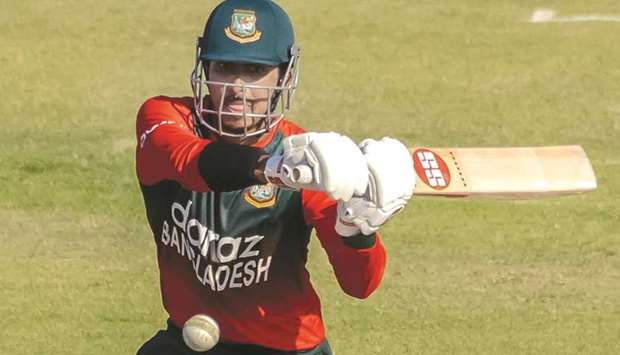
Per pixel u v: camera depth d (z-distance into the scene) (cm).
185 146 1198
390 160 1040
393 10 5103
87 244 2905
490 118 4003
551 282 2744
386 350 2373
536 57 4584
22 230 2977
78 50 4550
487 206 3166
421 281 2730
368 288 1350
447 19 5006
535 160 1315
